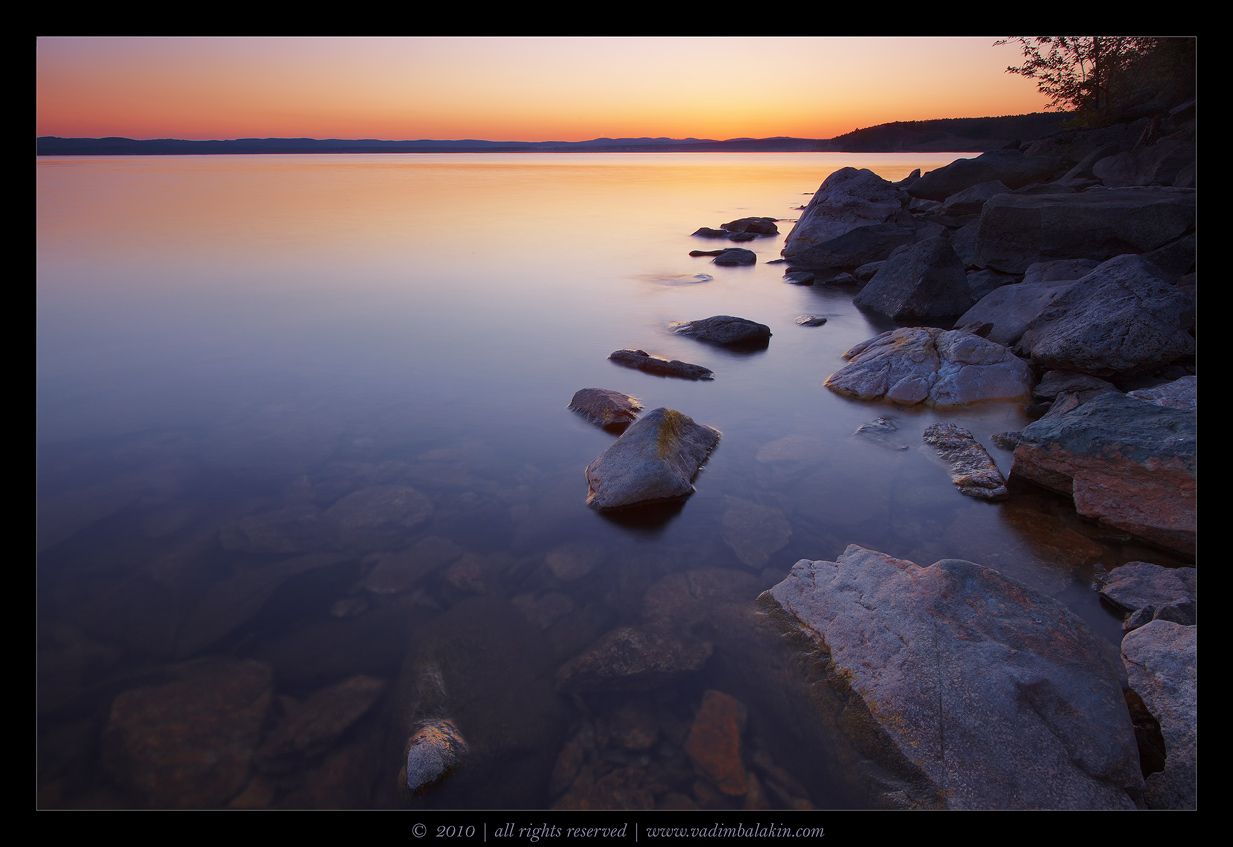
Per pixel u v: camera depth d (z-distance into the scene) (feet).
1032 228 48.32
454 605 16.51
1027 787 10.94
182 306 45.57
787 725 12.93
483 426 27.27
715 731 12.88
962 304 46.21
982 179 78.84
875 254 67.97
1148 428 19.17
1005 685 12.06
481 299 50.55
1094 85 86.02
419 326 42.57
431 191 141.49
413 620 15.96
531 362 35.73
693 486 22.45
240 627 15.56
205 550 18.45
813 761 12.17
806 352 39.14
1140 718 12.46
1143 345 26.94
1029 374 30.30
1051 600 13.67
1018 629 13.06
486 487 22.33
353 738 12.72
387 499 21.35
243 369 33.42
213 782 11.73
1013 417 28.02
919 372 30.99
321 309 45.96
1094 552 18.16
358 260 63.72
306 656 14.71
